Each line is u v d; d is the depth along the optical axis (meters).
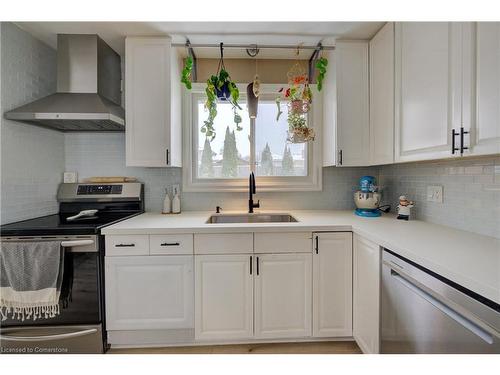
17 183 1.77
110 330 1.64
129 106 1.94
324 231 1.68
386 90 1.75
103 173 2.27
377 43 1.87
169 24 1.79
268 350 1.71
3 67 1.67
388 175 2.24
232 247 1.66
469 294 0.85
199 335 1.67
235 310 1.68
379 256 1.35
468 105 1.09
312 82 2.32
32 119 1.69
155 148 1.96
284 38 1.97
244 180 2.35
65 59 1.87
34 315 1.49
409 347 1.12
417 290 1.07
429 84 1.33
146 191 2.30
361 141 2.00
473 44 1.07
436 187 1.68
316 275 1.69
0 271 1.45
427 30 1.34
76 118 1.71
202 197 2.33
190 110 2.28
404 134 1.56
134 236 1.63
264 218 2.22
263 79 2.35
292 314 1.70
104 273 1.63
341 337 1.76
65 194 2.15
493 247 1.14
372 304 1.43
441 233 1.41
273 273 1.68
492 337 0.76
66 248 1.54
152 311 1.65
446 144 1.21
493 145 0.99
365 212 2.00
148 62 1.94
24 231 1.50
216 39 1.97
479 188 1.37
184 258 1.65
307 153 2.38
